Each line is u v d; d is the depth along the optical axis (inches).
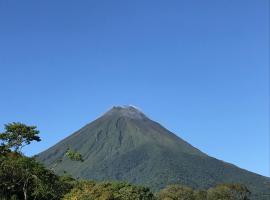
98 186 3661.4
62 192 3398.1
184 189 7445.9
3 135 3727.9
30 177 3243.1
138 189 4375.0
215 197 7490.2
